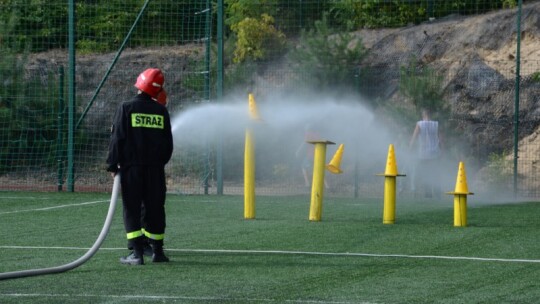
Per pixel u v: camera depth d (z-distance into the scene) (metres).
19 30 30.12
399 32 30.86
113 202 10.58
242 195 22.78
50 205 19.00
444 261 10.91
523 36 29.58
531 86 27.72
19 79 26.67
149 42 30.86
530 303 8.21
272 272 10.03
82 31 31.11
